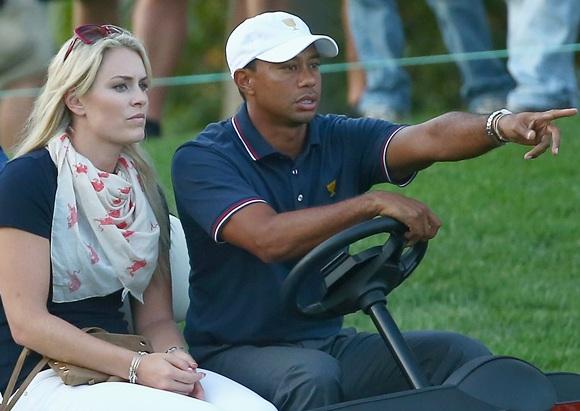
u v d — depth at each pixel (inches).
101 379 575.8
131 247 599.8
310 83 620.7
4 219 585.3
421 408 527.8
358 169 653.3
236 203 607.5
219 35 2470.5
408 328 909.8
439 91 2111.2
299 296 628.4
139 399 546.6
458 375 544.4
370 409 526.6
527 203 1110.4
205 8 2469.2
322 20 1209.4
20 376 593.3
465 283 978.7
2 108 1101.7
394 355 574.6
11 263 584.4
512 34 1235.2
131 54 602.5
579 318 911.0
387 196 585.3
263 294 627.8
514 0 1226.0
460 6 1354.6
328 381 592.7
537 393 537.6
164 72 1305.4
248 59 621.6
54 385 575.2
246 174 630.5
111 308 614.2
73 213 594.2
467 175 1179.9
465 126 614.9
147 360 572.7
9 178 590.6
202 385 580.7
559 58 1224.8
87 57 593.3
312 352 609.0
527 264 1007.0
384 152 644.1
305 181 638.5
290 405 593.6
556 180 1155.3
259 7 1189.1
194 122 2434.8
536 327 899.4
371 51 1338.6
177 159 634.2
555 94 1219.9
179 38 1302.9
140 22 1299.2
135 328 631.8
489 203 1117.1
